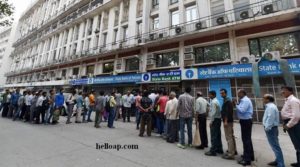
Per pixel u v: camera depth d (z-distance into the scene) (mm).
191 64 14516
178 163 4457
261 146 6156
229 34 12875
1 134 6855
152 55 17250
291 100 4438
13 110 12312
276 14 10664
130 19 20547
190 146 5918
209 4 14484
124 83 18312
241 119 4734
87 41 26750
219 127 5375
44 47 37938
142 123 7383
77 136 6914
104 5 23859
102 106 9156
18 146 5418
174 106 6559
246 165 4418
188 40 15008
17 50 50438
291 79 9727
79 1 29062
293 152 5562
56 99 9930
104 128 8828
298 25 10430
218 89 12664
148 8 19031
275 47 11320
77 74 26359
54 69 31500
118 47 20797
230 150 4902
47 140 6211
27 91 11320
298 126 4273
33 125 9195
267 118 4449
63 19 33969
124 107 11633
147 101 7496
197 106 6035
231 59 12539
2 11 10164
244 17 11898
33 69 37594
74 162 4305
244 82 11734
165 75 15156
